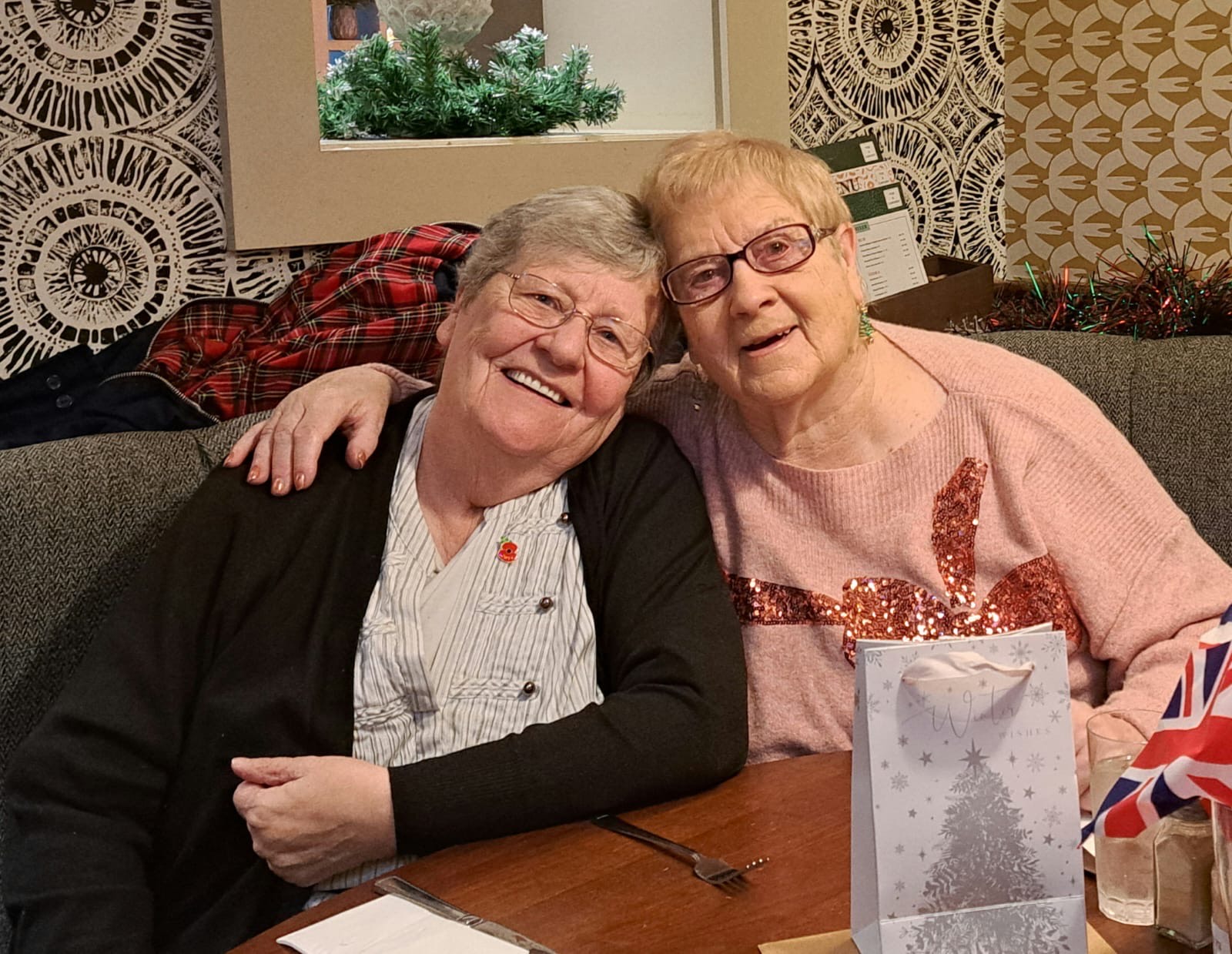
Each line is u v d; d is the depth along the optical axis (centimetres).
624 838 120
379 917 106
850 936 98
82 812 136
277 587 150
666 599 148
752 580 162
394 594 150
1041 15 320
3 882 149
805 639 159
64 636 162
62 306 212
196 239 223
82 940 128
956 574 156
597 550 154
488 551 153
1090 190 319
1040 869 90
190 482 173
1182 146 300
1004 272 339
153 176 217
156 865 144
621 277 151
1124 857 100
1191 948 96
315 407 160
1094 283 264
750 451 165
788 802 126
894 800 89
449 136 252
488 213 249
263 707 143
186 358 205
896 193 270
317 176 227
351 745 148
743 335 151
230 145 218
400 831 129
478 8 258
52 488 163
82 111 209
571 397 150
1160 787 85
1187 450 193
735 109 277
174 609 145
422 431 162
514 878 113
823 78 297
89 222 212
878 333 167
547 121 260
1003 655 89
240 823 143
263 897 141
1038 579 154
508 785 129
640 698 137
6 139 203
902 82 311
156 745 140
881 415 160
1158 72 301
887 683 88
